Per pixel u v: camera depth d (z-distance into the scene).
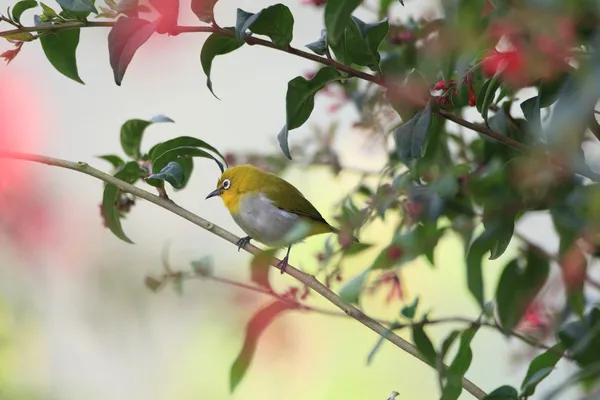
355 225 6.24
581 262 5.00
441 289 10.28
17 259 8.83
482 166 6.15
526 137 5.88
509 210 5.27
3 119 7.83
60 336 9.66
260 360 10.04
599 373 4.12
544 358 4.75
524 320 5.60
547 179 4.67
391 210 6.61
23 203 8.52
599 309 4.90
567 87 3.63
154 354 10.28
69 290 9.48
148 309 9.84
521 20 3.70
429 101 4.93
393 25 6.48
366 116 6.89
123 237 6.35
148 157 6.42
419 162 6.32
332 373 10.39
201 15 5.09
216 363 10.36
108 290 9.73
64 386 9.59
